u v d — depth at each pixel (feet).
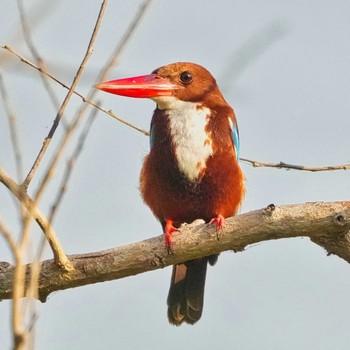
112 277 31.19
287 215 30.22
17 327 16.26
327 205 30.12
